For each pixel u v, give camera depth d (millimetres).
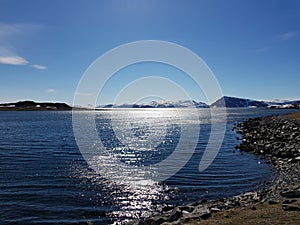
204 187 21219
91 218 15609
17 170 27125
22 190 20438
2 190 20375
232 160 31578
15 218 15414
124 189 21000
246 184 21641
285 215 11062
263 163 29078
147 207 17312
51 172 26484
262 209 12500
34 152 38781
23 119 134625
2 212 16188
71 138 57844
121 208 17141
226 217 11922
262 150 35406
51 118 147125
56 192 20094
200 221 11805
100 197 19125
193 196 19219
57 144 47656
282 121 73000
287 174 23766
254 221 10703
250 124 78438
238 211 12680
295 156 29594
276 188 18641
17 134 63938
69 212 16406
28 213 16125
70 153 38594
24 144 46938
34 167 28672
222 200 16875
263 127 64438
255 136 50531
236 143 46938
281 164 27719
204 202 16797
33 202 17922
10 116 168750
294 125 57938
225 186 21297
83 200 18484
